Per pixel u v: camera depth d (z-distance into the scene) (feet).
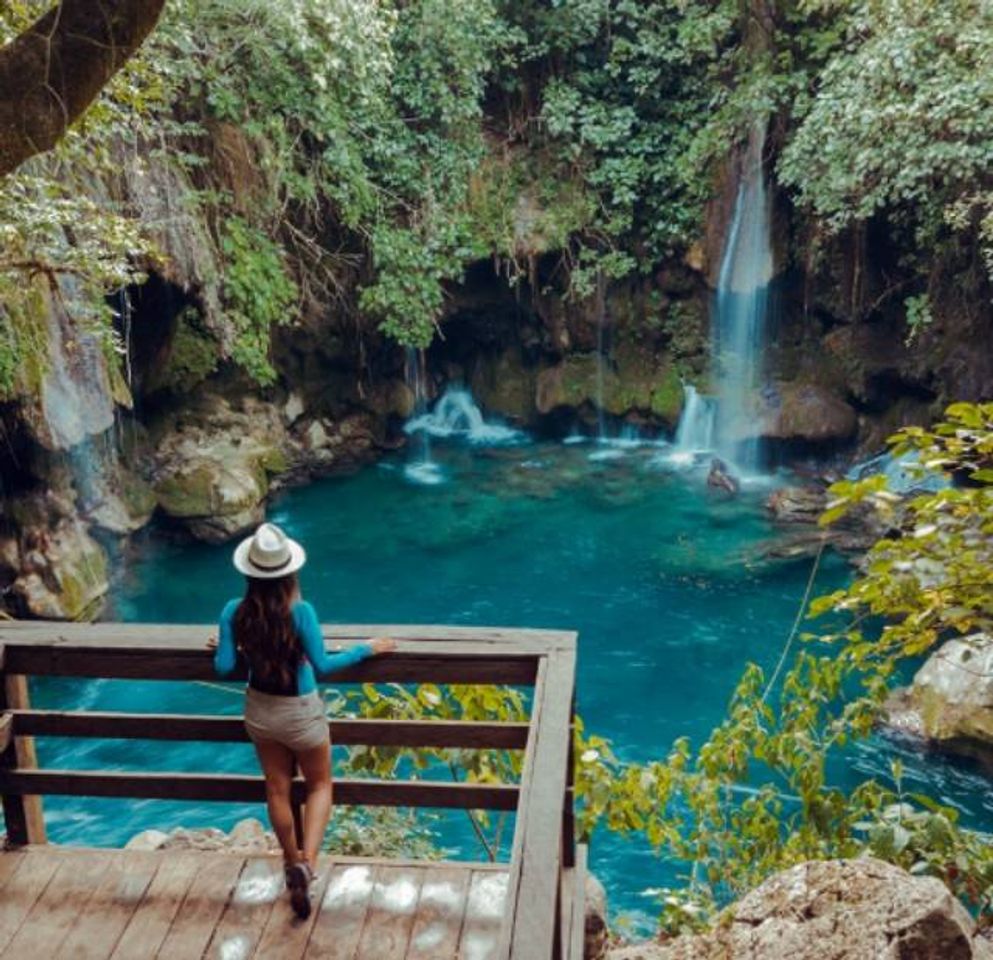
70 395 46.32
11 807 13.91
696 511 57.31
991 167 46.88
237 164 53.88
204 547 54.49
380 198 60.49
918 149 47.65
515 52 64.69
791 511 55.88
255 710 12.35
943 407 57.72
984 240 52.60
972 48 44.68
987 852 19.34
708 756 21.44
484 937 12.09
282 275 55.88
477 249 63.26
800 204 56.59
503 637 13.01
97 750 38.68
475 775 18.74
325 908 12.57
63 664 13.39
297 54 52.49
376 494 61.77
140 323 52.47
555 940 9.68
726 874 21.63
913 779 35.22
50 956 11.98
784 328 65.41
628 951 16.20
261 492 57.67
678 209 65.16
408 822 21.59
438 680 12.81
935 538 17.33
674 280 67.26
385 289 60.44
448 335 71.46
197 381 56.08
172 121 47.91
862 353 61.62
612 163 64.85
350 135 58.59
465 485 62.69
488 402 72.43
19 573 45.29
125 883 13.09
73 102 11.95
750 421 63.36
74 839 32.99
